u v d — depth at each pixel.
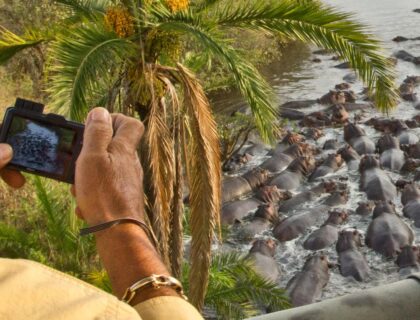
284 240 16.12
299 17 9.55
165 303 1.20
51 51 9.25
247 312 10.72
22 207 13.80
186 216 12.67
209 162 9.50
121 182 1.37
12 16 22.39
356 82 29.16
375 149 21.84
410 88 27.11
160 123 9.55
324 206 17.52
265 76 30.22
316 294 13.77
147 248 1.31
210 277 10.59
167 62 10.30
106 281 9.66
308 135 23.44
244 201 17.86
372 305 1.74
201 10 10.32
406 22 36.69
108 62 8.96
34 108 1.54
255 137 22.78
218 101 25.39
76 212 1.45
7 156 1.34
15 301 0.88
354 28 9.49
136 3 9.59
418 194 17.69
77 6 10.91
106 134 1.37
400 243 15.30
